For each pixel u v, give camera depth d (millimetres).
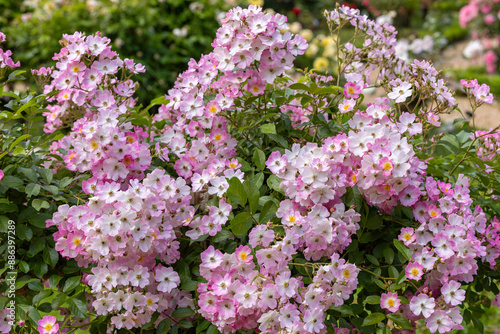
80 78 1790
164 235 1660
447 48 9477
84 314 1645
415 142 1800
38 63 3660
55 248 1655
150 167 1787
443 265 1658
